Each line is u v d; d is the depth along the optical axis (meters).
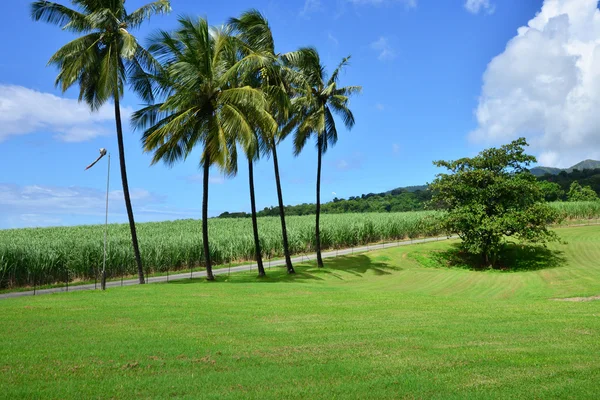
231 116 24.39
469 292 24.34
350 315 13.20
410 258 39.38
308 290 20.73
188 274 33.28
